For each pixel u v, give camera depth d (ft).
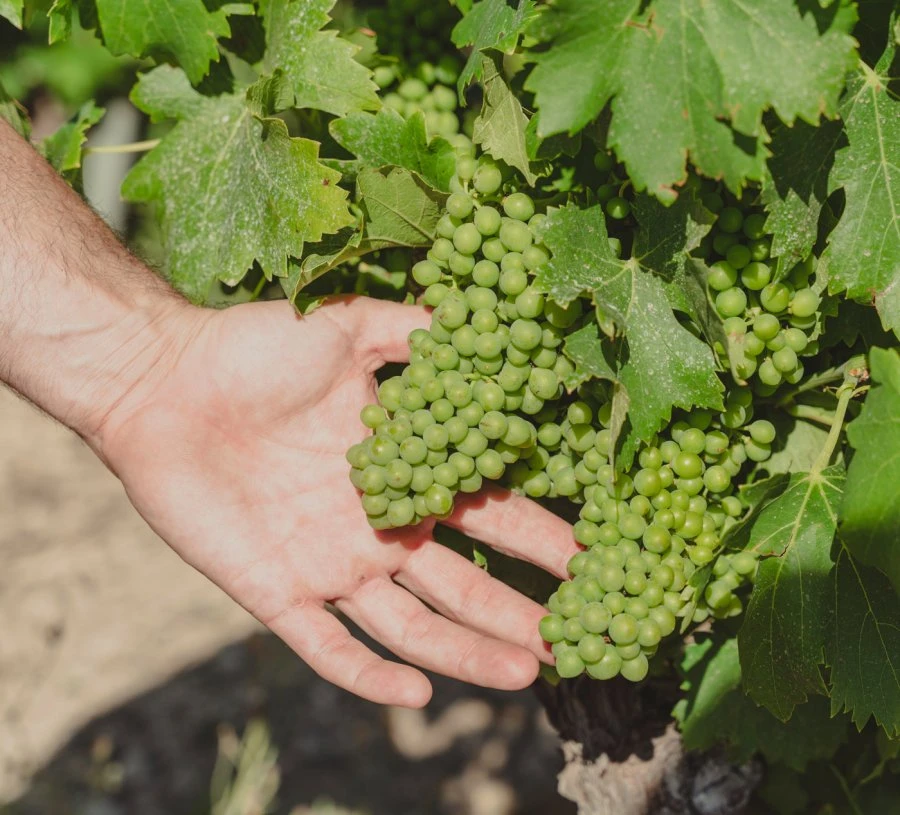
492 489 1.91
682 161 1.62
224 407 2.01
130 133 6.20
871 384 1.75
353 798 3.99
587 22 1.62
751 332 1.73
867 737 2.08
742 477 1.86
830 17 1.59
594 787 2.14
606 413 1.77
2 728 4.06
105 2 1.92
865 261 1.69
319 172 1.82
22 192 2.08
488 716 4.39
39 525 5.15
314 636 1.97
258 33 1.97
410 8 1.96
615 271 1.75
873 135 1.68
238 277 1.92
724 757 2.08
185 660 4.42
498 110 1.78
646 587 1.76
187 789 3.88
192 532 2.01
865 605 1.75
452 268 1.81
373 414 1.83
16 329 2.04
